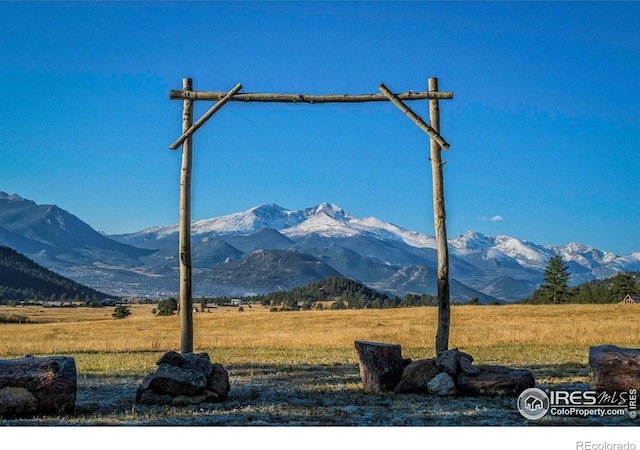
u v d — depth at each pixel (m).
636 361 13.45
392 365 16.14
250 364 24.03
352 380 18.56
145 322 74.50
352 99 19.08
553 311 74.94
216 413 13.27
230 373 20.94
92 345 34.75
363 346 16.31
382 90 18.91
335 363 24.08
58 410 12.83
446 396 15.02
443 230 18.64
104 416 12.94
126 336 47.28
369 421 12.39
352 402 14.62
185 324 18.66
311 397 15.42
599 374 13.65
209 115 18.75
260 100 19.00
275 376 19.89
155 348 33.28
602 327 41.59
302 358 26.27
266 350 30.78
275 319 72.44
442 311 18.42
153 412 13.45
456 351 15.71
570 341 32.38
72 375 12.98
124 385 17.92
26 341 40.69
